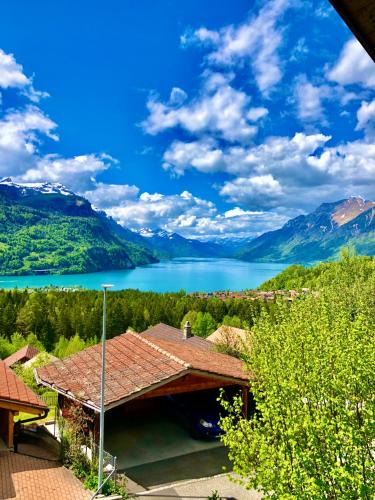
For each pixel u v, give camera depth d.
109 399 17.38
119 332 79.00
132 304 88.12
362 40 2.60
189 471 17.02
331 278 49.12
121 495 14.78
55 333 76.50
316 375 11.41
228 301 96.00
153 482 16.08
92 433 18.41
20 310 81.44
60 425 19.64
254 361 16.72
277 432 10.55
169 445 19.62
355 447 8.53
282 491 8.88
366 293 34.03
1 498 13.27
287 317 20.22
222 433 20.27
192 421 21.09
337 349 12.22
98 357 23.11
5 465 15.66
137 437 20.56
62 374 21.45
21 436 19.72
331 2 2.36
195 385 19.80
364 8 2.36
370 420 8.62
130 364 21.02
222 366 22.39
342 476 7.71
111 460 16.06
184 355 22.67
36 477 15.13
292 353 13.66
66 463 16.81
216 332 46.56
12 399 16.94
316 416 9.48
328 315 18.98
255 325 20.45
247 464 10.50
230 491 15.38
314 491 7.77
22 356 47.72
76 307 81.38
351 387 10.53
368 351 11.71
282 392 11.06
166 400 24.81
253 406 22.19
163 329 48.81
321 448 9.06
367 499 7.61
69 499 14.07
